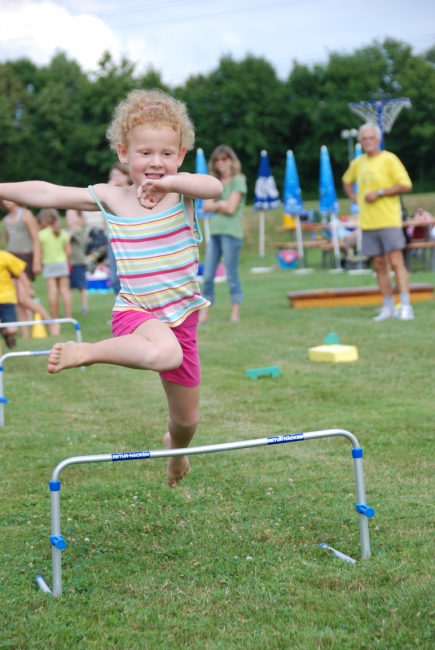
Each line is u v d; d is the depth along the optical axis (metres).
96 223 21.45
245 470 4.81
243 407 6.50
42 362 9.20
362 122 56.41
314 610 2.95
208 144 57.44
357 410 6.21
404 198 37.03
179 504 4.25
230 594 3.12
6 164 57.00
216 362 8.52
